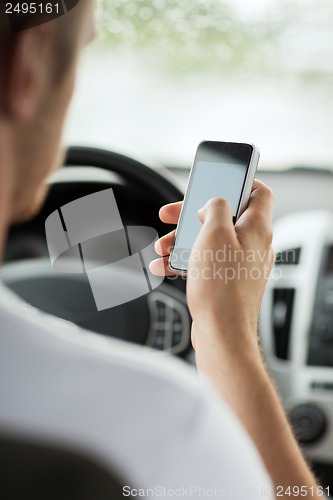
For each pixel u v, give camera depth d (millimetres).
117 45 2916
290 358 1641
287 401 1633
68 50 416
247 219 676
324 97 2967
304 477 548
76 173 1359
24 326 413
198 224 810
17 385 408
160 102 2941
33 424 407
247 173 796
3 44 389
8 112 394
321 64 2979
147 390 421
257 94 2984
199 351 592
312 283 1665
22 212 437
